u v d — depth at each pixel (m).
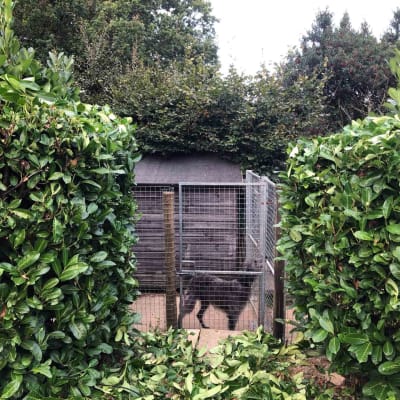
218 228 4.21
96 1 10.28
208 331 3.71
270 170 6.25
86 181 2.05
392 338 1.93
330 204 2.18
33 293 1.88
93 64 8.38
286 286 2.69
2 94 1.84
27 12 8.57
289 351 2.77
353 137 2.12
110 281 2.50
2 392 1.74
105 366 2.42
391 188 1.89
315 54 9.68
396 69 2.48
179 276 3.82
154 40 14.45
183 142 6.18
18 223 1.79
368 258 1.92
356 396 2.31
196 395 2.26
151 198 4.58
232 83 6.28
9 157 1.76
